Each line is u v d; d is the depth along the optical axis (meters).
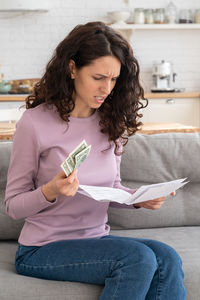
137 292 1.74
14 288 1.85
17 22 6.23
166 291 1.81
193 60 6.59
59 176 1.79
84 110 2.05
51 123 1.99
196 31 6.55
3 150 2.47
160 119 6.03
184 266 2.08
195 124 6.11
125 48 1.94
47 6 5.87
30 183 1.99
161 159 2.67
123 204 2.21
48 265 1.91
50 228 1.99
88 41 1.88
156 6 6.48
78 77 1.93
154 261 1.80
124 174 2.62
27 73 6.32
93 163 2.04
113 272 1.80
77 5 6.31
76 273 1.88
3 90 5.79
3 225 2.42
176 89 6.25
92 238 2.04
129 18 6.45
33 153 1.96
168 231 2.57
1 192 2.47
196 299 2.04
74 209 2.01
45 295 1.85
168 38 6.52
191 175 2.71
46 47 6.30
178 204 2.67
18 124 1.99
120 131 2.09
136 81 2.07
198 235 2.50
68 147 2.00
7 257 2.20
